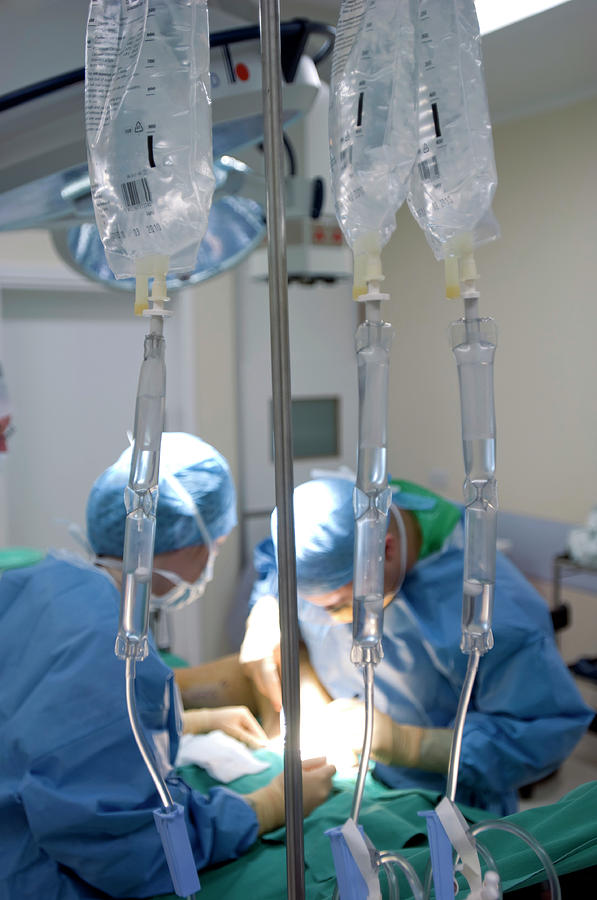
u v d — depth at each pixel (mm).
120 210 526
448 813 522
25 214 1064
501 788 1234
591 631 3344
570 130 3217
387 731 1252
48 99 847
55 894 960
